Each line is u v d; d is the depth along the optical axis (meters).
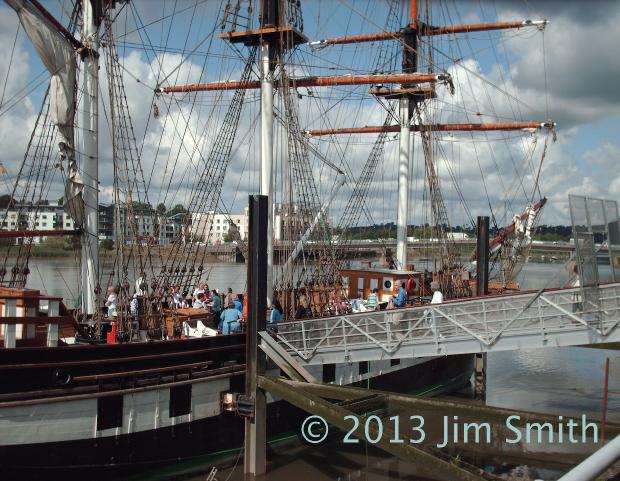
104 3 21.23
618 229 19.53
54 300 15.42
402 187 37.81
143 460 16.75
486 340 19.02
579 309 19.03
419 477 18.30
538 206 46.44
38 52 19.84
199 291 26.88
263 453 17.92
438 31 40.38
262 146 25.16
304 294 26.72
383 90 38.19
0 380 14.45
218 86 29.61
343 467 18.98
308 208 27.95
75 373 15.52
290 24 26.16
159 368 16.89
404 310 20.03
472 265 47.22
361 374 23.64
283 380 17.22
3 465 14.62
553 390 30.69
